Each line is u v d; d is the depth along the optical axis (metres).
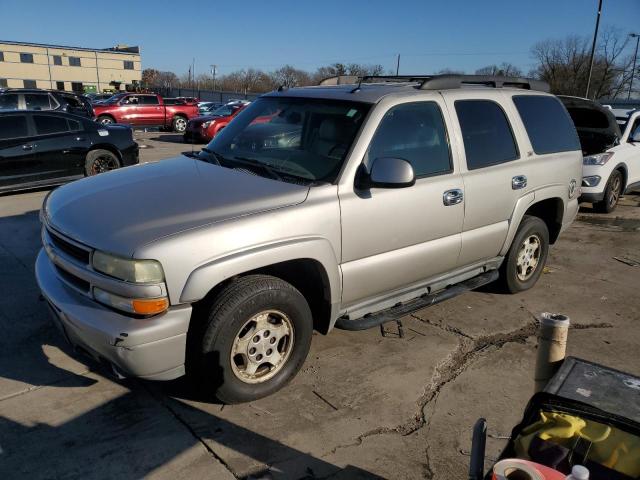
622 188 9.27
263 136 3.97
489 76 4.59
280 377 3.29
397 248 3.71
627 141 9.25
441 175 3.93
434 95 4.01
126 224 2.88
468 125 4.21
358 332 4.23
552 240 5.45
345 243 3.38
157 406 3.17
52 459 2.70
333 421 3.11
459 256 4.20
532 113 4.91
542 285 5.51
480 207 4.23
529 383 3.63
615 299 5.22
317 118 3.78
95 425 2.98
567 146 5.27
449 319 4.57
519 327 4.48
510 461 1.72
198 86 74.31
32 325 4.12
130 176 3.65
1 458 2.69
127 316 2.78
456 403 3.36
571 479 1.59
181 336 2.83
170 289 2.74
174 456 2.76
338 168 3.41
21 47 70.81
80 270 2.91
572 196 5.32
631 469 1.73
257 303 3.01
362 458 2.83
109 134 9.81
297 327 3.27
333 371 3.64
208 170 3.65
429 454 2.88
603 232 7.85
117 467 2.67
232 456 2.78
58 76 74.31
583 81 51.53
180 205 3.04
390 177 3.26
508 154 4.55
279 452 2.83
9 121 8.67
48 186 9.70
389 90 3.88
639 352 4.16
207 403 3.22
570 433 1.85
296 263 3.35
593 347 4.21
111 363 2.86
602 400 2.03
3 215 7.54
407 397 3.39
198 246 2.79
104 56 77.38
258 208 3.06
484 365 3.85
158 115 23.28
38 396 3.22
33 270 5.30
